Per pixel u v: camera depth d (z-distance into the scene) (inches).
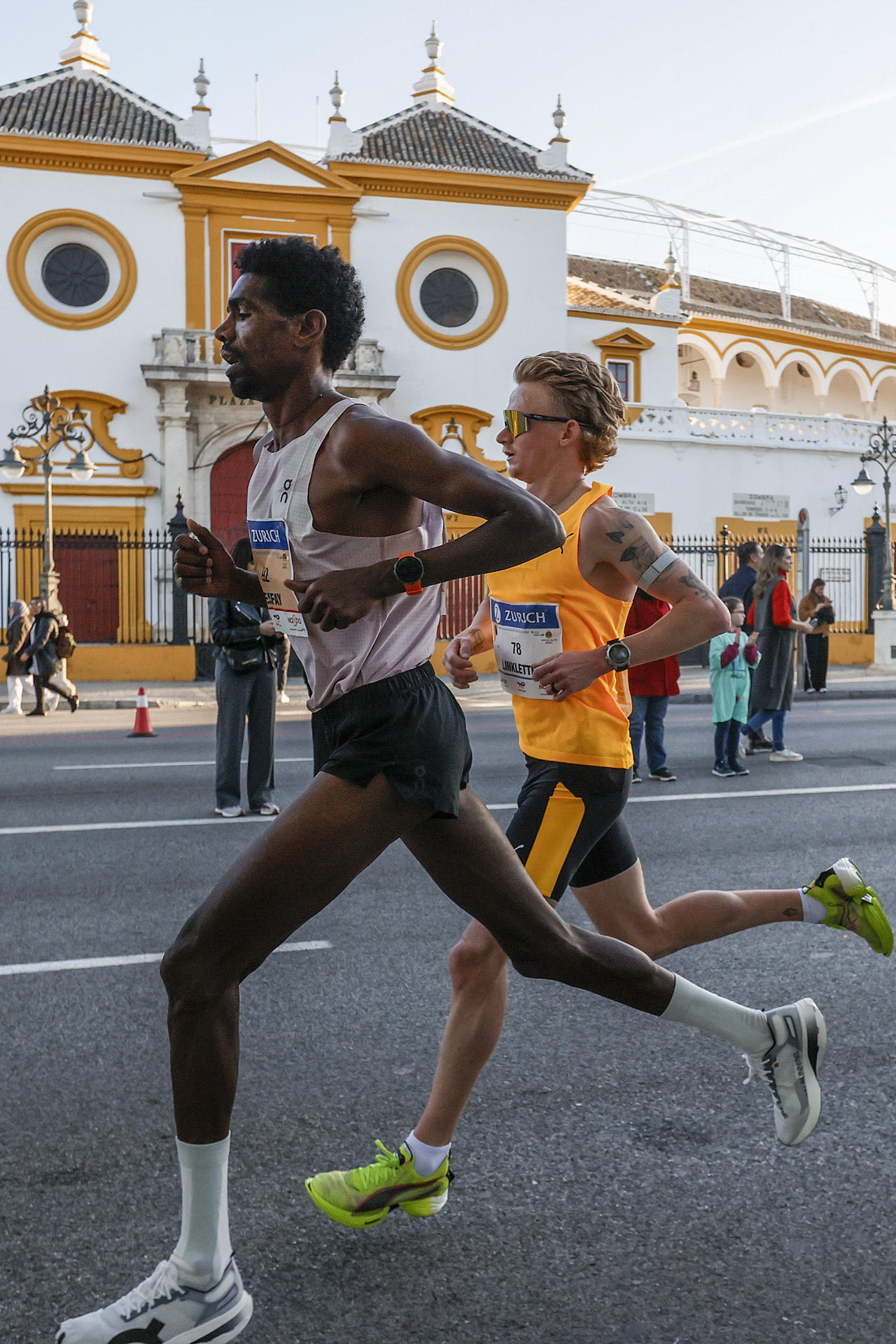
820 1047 104.6
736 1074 137.6
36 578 1107.3
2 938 196.9
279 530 88.0
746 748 437.7
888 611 954.1
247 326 86.3
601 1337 86.5
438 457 81.0
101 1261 97.3
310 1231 102.1
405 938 195.5
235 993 86.0
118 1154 117.6
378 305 1198.9
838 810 314.5
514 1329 87.6
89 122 1131.3
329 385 89.7
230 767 312.3
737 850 261.6
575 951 93.7
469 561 79.7
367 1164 114.7
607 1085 134.3
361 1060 142.3
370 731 86.1
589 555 111.9
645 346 1339.8
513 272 1234.6
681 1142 119.4
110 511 1123.3
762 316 1852.9
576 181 1228.5
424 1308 90.4
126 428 1131.9
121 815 315.3
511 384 1235.2
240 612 308.5
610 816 112.1
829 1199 107.4
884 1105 128.6
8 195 1110.4
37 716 661.9
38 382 1120.8
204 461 1141.7
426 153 1209.4
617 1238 100.7
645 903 119.9
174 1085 84.4
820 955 185.5
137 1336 82.7
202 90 1162.6
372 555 86.1
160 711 703.7
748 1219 104.0
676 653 109.4
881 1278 94.3
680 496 1290.6
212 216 1148.5
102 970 179.6
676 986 98.6
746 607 467.8
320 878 84.0
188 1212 84.7
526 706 114.5
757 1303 90.7
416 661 88.4
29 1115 127.0
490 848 90.4
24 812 319.9
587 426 115.0
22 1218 104.5
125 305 1133.1
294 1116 125.7
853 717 600.4
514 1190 109.3
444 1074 103.4
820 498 1344.7
